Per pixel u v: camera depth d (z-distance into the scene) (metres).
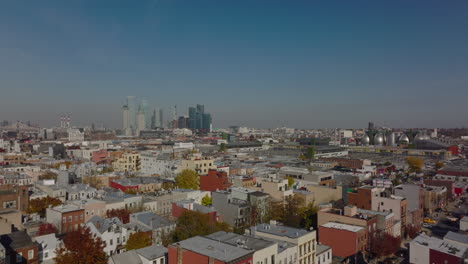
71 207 130.12
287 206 145.00
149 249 84.75
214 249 70.44
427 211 168.12
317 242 109.31
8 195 141.25
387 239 107.50
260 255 71.81
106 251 100.62
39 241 99.94
